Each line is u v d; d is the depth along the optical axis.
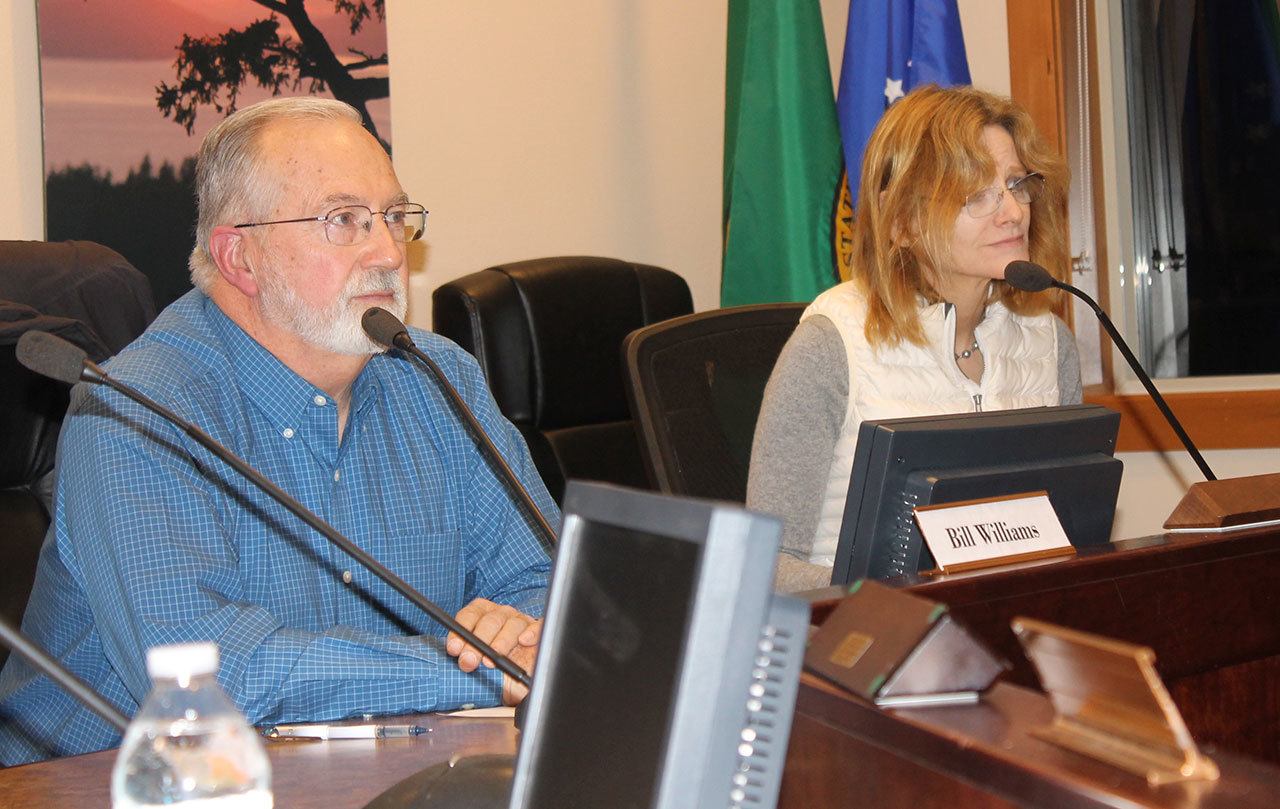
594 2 3.25
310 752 1.16
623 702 0.64
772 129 2.94
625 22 3.31
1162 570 1.14
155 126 2.62
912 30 2.92
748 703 0.62
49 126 2.51
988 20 3.18
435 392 1.74
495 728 1.25
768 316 2.15
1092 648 0.63
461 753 1.15
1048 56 3.06
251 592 1.54
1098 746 0.63
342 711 1.33
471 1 3.04
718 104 3.50
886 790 0.70
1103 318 1.65
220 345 1.60
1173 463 2.91
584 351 2.60
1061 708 0.67
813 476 1.91
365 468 1.65
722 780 0.59
